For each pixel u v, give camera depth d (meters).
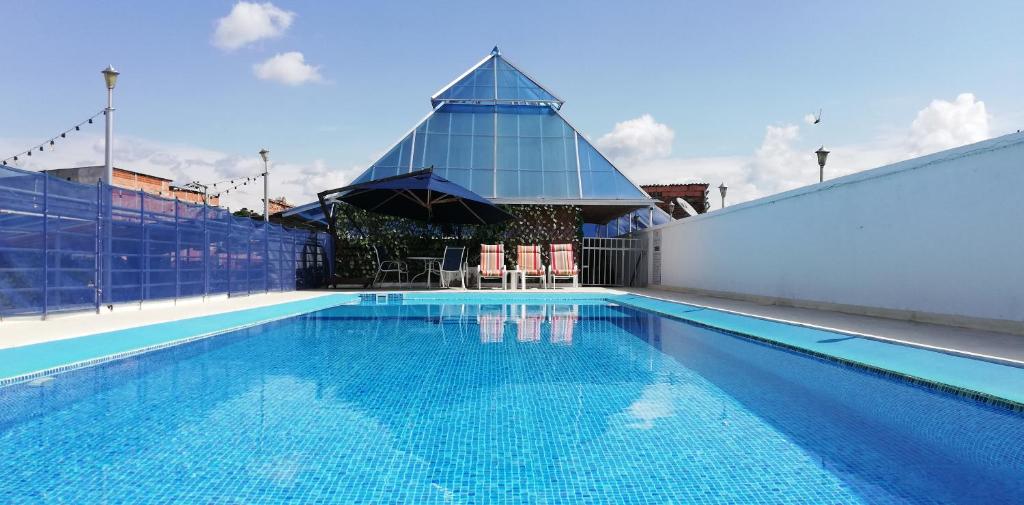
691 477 2.47
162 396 3.83
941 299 6.96
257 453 2.75
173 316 7.87
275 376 4.48
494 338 6.59
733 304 10.45
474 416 3.41
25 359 4.66
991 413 3.46
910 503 2.19
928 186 7.17
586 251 18.95
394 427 3.18
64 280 7.73
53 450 2.77
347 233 15.65
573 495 2.28
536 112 18.44
